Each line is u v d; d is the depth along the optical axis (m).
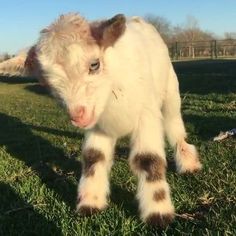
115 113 0.42
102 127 0.44
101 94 0.39
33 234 0.42
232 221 0.39
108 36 0.39
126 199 0.49
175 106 0.56
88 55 0.38
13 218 0.46
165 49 0.52
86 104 0.38
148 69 0.43
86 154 0.46
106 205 0.46
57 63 0.38
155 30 0.52
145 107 0.43
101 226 0.41
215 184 0.51
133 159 0.43
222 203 0.45
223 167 0.56
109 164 0.47
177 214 0.43
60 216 0.45
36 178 0.58
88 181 0.46
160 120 0.44
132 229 0.41
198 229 0.39
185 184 0.51
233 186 0.49
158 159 0.42
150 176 0.42
